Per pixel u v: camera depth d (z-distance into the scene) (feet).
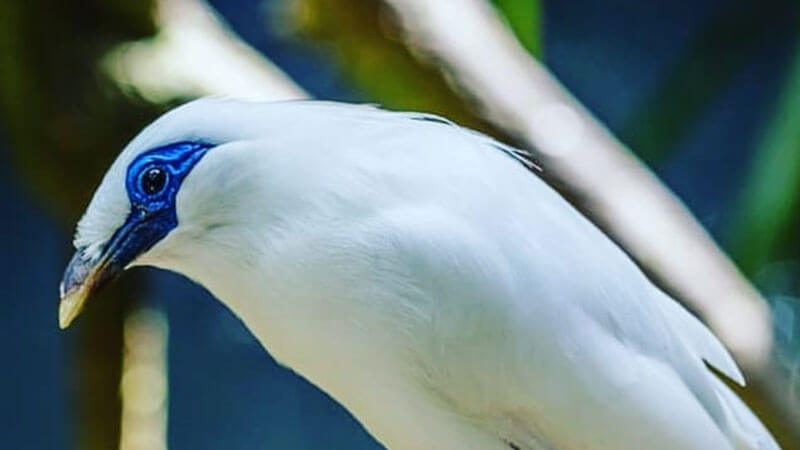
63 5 6.75
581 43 11.66
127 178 6.16
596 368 6.20
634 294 6.23
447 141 6.21
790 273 7.59
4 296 11.76
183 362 11.53
